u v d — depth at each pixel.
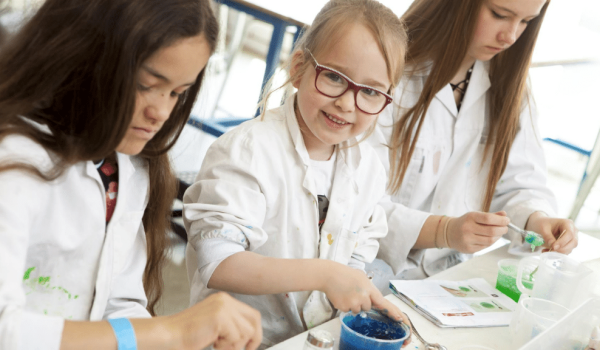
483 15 1.43
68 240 0.77
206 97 1.00
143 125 0.72
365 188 1.23
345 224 1.17
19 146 0.67
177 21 0.66
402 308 1.08
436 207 1.66
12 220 0.63
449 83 1.59
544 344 0.84
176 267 2.23
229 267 0.96
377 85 1.03
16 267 0.61
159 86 0.69
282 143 1.10
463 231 1.33
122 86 0.65
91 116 0.68
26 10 0.73
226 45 3.12
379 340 0.86
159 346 0.64
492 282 1.29
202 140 2.62
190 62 0.69
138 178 0.91
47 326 0.59
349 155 1.18
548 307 1.02
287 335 1.13
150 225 0.98
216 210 1.00
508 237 1.61
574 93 3.94
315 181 1.15
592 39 3.82
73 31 0.66
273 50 2.58
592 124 3.89
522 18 1.43
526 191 1.71
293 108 1.13
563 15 3.77
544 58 3.62
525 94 1.69
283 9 2.79
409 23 1.56
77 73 0.68
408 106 1.57
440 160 1.62
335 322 0.99
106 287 0.83
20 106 0.68
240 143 1.06
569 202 3.65
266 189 1.06
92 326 0.62
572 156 3.96
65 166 0.71
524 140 1.74
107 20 0.65
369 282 1.00
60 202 0.75
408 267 1.52
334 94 1.02
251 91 3.40
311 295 1.10
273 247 1.11
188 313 0.68
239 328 0.69
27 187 0.67
